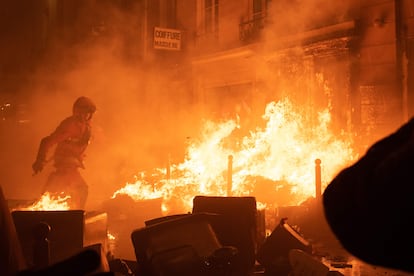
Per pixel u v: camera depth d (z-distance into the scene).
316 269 5.22
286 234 6.14
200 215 5.30
